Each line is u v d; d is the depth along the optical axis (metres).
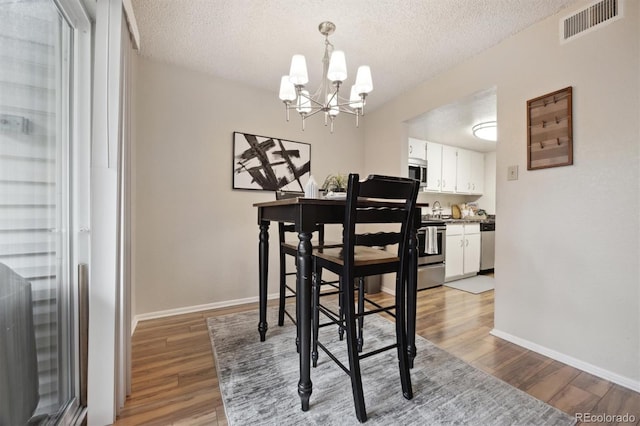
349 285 1.19
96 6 1.16
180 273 2.40
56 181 1.11
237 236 2.65
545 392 1.36
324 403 1.27
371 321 2.24
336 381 1.44
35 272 1.00
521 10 1.70
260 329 1.88
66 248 1.18
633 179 1.42
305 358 1.20
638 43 1.40
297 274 1.48
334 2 1.64
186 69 2.42
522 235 1.88
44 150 1.04
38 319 1.02
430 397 1.31
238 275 2.66
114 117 1.19
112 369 1.16
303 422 1.15
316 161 3.12
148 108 2.27
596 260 1.54
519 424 1.15
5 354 0.84
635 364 1.40
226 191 2.60
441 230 3.52
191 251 2.45
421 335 2.01
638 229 1.40
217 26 1.86
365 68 1.69
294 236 2.99
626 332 1.43
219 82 2.57
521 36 1.90
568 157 1.64
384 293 3.11
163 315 2.33
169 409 1.23
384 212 1.26
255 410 1.22
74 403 1.19
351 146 3.40
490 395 1.33
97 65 1.17
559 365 1.62
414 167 3.81
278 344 1.84
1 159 0.85
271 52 2.17
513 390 1.37
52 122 1.08
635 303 1.41
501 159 2.01
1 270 0.84
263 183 2.78
